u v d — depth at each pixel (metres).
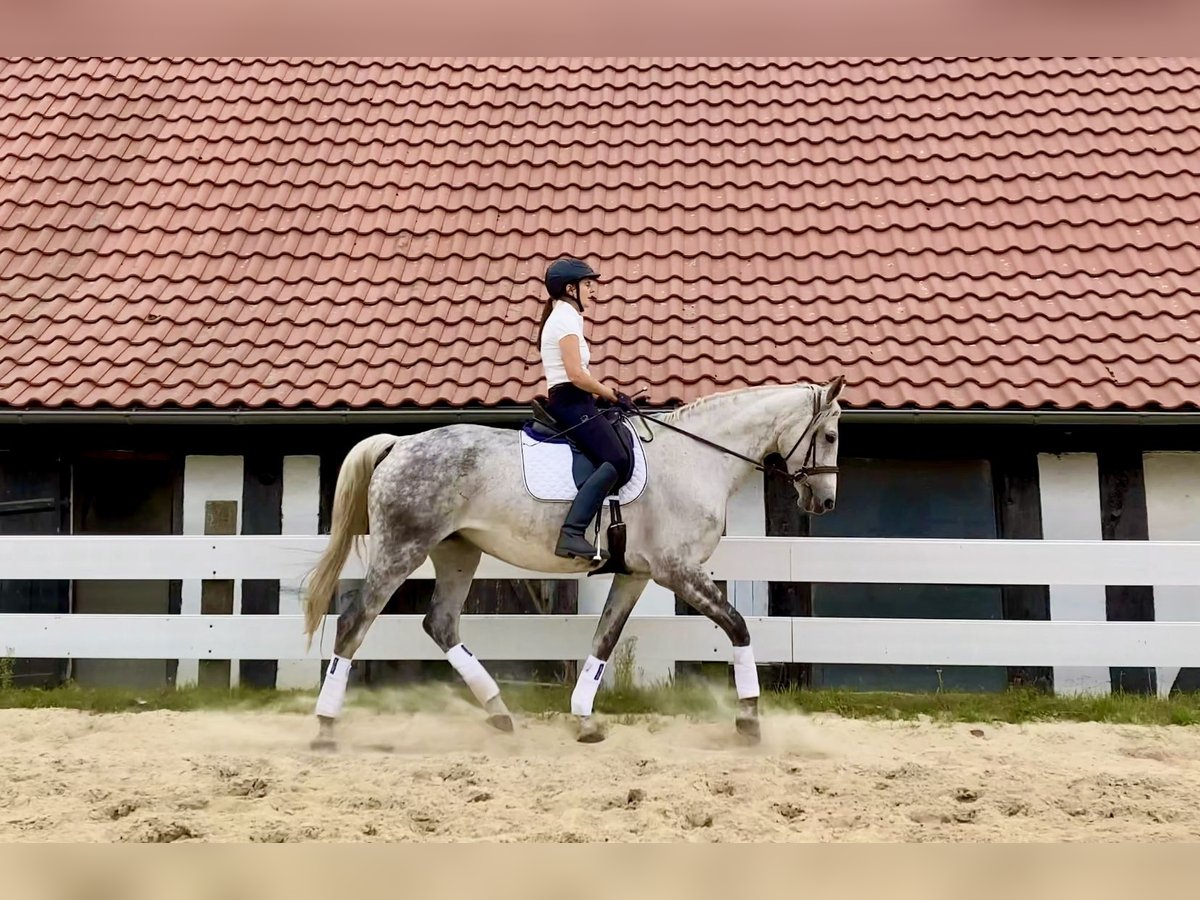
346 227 10.90
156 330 9.67
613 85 13.03
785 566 8.26
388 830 4.90
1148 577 8.10
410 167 11.72
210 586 9.17
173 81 12.97
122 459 9.44
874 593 9.54
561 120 12.41
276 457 9.25
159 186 11.41
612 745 6.76
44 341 9.59
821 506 7.19
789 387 7.25
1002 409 8.64
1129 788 5.68
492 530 6.71
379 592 6.58
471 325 9.72
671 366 9.18
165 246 10.66
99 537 8.39
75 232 10.81
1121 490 9.01
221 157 11.77
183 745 6.74
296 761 6.18
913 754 6.60
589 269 6.76
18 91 12.76
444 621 7.13
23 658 8.98
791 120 12.27
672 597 8.94
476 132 12.20
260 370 9.23
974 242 10.48
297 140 12.04
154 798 5.34
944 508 9.30
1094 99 12.19
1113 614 8.88
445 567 7.19
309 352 9.45
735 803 5.42
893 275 10.17
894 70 13.00
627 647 8.32
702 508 6.89
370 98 12.77
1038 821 5.18
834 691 8.34
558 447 6.70
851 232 10.70
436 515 6.62
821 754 6.61
